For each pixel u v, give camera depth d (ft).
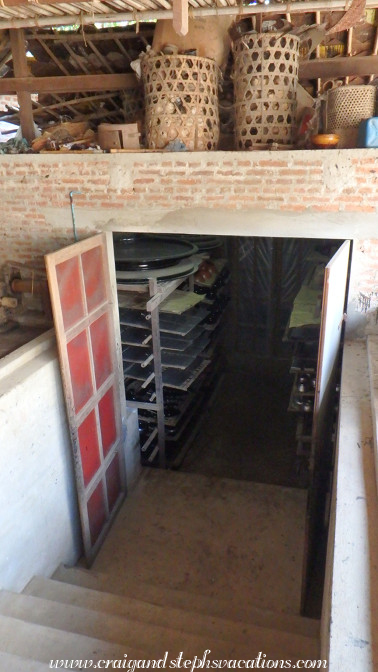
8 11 10.19
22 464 11.18
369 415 10.71
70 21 10.64
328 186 11.68
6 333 14.42
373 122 11.17
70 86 15.72
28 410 11.29
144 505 16.17
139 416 17.93
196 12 10.85
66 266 11.57
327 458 15.07
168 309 16.51
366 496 8.68
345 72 14.38
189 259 17.76
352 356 12.72
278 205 12.17
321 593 13.04
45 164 13.43
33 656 9.09
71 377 12.20
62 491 13.20
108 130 13.15
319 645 9.67
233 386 24.77
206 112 12.85
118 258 16.03
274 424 21.74
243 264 25.91
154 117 12.86
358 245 12.14
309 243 24.66
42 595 11.58
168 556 14.28
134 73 15.52
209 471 18.95
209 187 12.43
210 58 12.70
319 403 11.73
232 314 26.53
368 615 6.56
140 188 12.92
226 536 14.93
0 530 10.55
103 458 14.48
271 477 18.54
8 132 21.58
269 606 12.78
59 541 13.26
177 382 17.56
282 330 26.81
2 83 15.96
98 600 11.39
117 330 14.89
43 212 14.03
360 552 7.55
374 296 12.60
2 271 15.15
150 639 9.88
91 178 13.20
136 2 9.68
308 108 13.79
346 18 11.35
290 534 14.92
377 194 11.44
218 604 12.10
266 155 11.76
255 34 11.87
